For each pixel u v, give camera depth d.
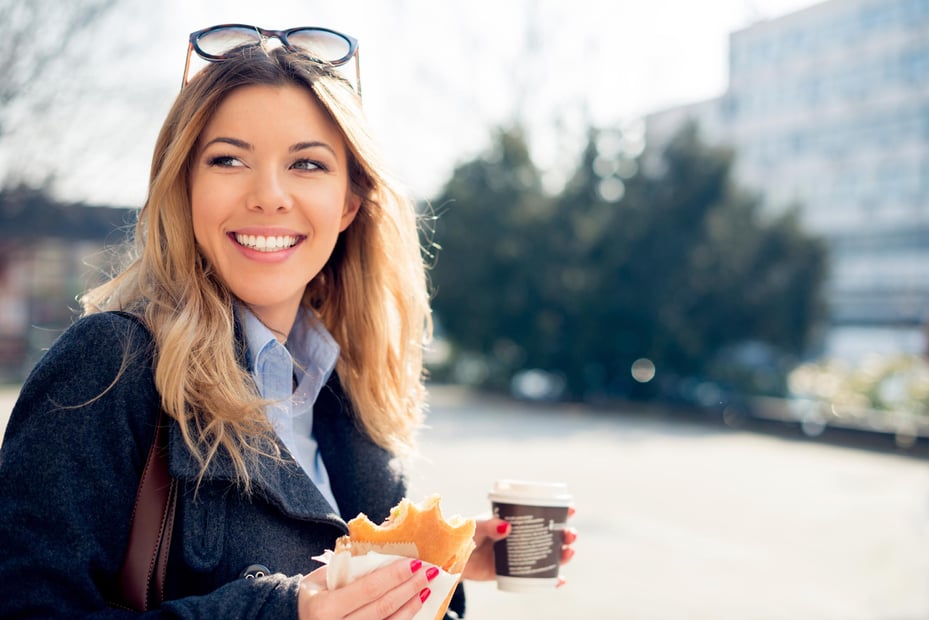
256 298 1.55
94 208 23.58
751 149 47.00
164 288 1.48
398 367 1.95
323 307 1.93
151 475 1.35
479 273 25.47
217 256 1.53
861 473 12.94
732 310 22.72
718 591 6.41
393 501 1.83
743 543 8.08
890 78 44.03
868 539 8.34
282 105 1.54
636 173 23.91
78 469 1.27
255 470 1.41
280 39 1.62
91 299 1.62
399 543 1.26
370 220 1.90
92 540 1.26
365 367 1.89
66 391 1.30
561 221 24.84
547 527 1.84
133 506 1.33
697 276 22.73
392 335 1.95
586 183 24.67
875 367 19.20
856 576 6.96
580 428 18.53
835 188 46.59
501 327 25.67
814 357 25.95
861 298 46.75
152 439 1.36
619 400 24.56
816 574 6.99
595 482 11.24
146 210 1.61
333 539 1.49
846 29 44.50
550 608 5.77
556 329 24.92
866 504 10.25
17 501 1.24
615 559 7.30
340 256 1.93
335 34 1.65
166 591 1.35
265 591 1.23
